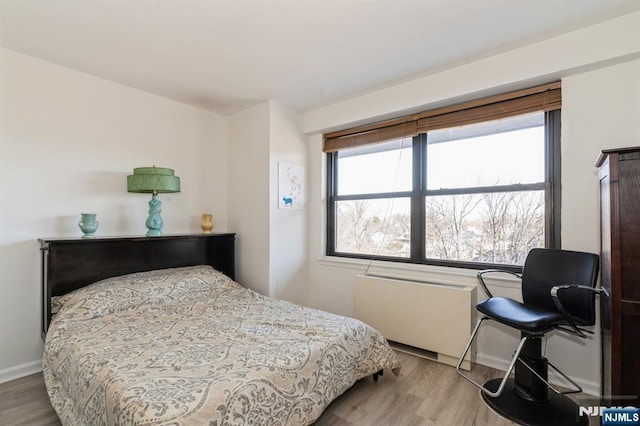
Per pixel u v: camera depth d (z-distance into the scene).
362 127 3.18
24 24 1.90
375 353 2.04
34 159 2.30
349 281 3.21
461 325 2.33
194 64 2.41
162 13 1.80
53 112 2.39
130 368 1.38
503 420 1.74
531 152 2.34
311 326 1.96
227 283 2.84
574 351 2.06
